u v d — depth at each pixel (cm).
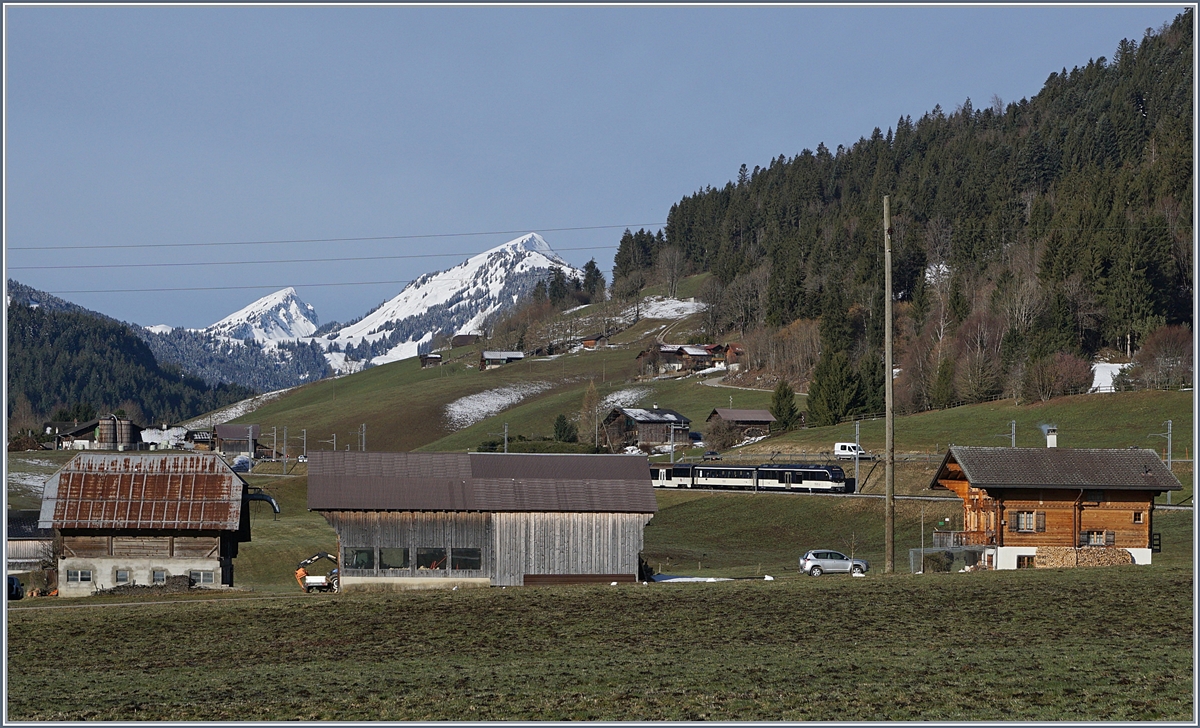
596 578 11044
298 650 7081
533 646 7012
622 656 6606
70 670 6612
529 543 10988
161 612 8569
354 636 7488
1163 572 9125
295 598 9281
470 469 11400
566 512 11088
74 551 12038
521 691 5769
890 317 10081
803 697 5522
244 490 12950
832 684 5762
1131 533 11300
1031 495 11256
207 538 12150
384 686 5944
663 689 5738
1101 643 6594
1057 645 6569
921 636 6969
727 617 7819
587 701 5531
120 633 7756
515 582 10919
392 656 6812
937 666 6100
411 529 10869
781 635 7138
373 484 11000
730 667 6206
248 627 7894
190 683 6169
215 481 12525
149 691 5981
